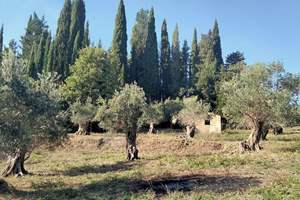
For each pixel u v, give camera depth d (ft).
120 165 122.31
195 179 87.04
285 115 119.65
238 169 95.45
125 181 92.22
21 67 85.46
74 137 182.80
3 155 81.97
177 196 72.95
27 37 374.43
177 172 98.02
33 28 384.88
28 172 112.98
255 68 124.57
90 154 158.81
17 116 82.07
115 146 174.50
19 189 89.35
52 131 102.17
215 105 319.68
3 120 79.56
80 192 83.30
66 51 318.65
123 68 309.83
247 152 123.65
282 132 195.62
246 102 122.62
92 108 203.62
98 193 81.10
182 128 245.65
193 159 114.52
